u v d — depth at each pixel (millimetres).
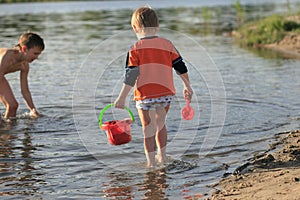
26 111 7711
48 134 6461
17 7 42594
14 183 4793
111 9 36750
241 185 4465
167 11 32656
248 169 4953
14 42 16297
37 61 12891
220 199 4152
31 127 6785
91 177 4961
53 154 5660
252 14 26844
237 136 6203
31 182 4816
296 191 4020
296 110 7438
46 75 10766
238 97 8352
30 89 9281
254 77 10211
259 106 7723
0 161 5410
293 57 13156
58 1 56125
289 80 9797
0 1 52844
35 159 5492
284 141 5895
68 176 4988
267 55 13680
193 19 25422
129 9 36188
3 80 7230
